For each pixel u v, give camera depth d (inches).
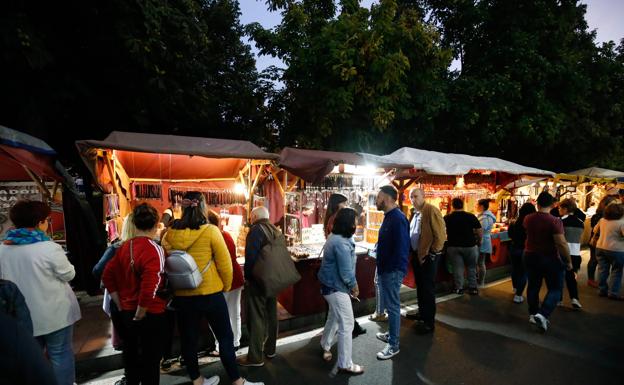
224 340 115.6
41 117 237.1
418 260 177.6
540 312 175.5
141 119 284.4
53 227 204.7
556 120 416.8
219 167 228.7
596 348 160.2
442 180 301.4
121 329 109.2
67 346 105.7
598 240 236.4
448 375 136.0
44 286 97.9
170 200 217.0
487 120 406.3
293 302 181.8
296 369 138.3
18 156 141.6
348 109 330.0
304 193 234.5
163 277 102.3
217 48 441.7
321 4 389.4
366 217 251.0
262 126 409.4
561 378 135.4
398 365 142.7
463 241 229.0
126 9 237.8
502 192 347.9
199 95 332.2
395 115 366.6
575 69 446.6
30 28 203.0
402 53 333.4
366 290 206.7
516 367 142.7
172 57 280.7
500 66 436.1
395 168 229.5
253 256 131.2
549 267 173.6
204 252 110.2
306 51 336.5
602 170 438.6
